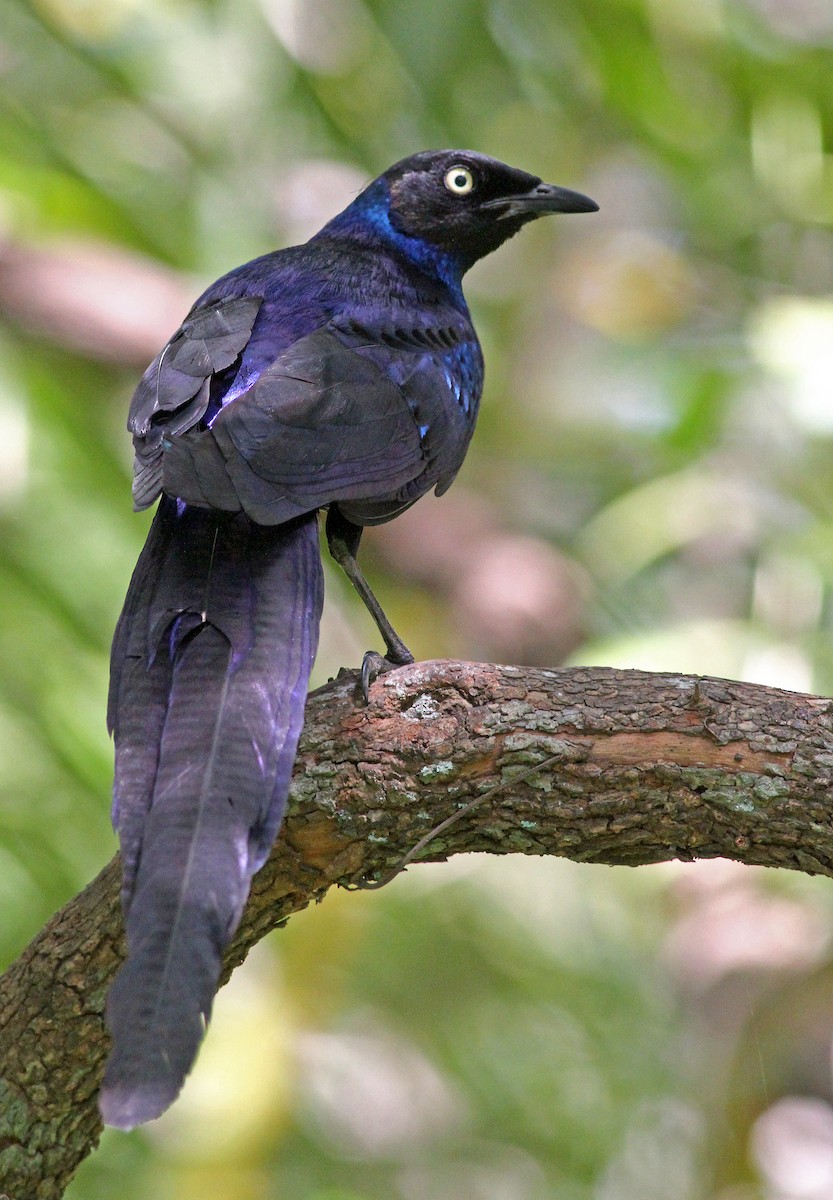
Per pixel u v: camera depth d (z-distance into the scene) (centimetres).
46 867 1131
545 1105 1345
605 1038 1340
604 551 1304
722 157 1434
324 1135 1338
